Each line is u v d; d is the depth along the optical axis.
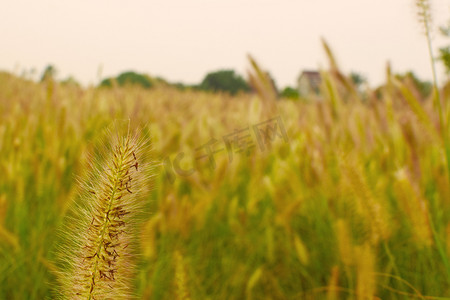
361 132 2.78
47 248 1.86
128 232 0.82
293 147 2.86
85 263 0.79
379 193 1.92
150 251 1.69
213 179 2.45
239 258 2.19
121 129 0.78
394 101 2.58
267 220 2.31
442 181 2.01
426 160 2.33
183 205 2.10
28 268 1.82
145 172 0.80
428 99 2.16
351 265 1.57
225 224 2.53
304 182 2.51
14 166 2.47
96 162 0.80
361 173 1.78
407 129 2.10
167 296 1.65
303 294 1.86
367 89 2.81
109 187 0.77
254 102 3.20
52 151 2.54
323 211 2.30
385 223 1.74
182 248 2.05
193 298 1.65
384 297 1.72
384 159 2.39
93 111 3.74
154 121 3.35
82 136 2.80
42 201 2.29
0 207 1.91
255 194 2.71
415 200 1.71
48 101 3.46
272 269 2.07
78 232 0.83
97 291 0.79
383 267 1.87
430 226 1.68
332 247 2.06
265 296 1.87
